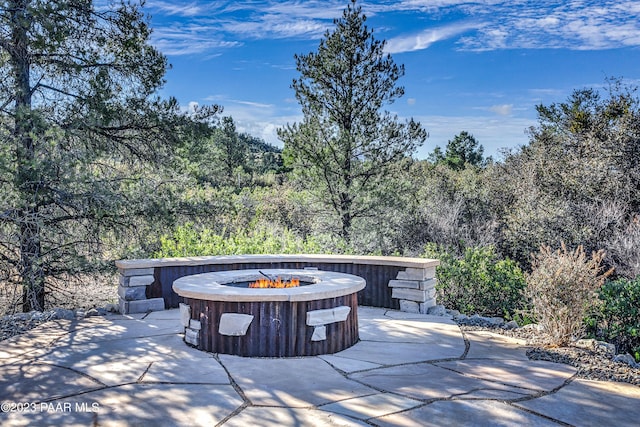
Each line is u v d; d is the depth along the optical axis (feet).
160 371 13.85
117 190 26.48
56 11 23.76
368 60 40.04
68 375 13.41
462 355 16.02
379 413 10.80
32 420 10.31
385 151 40.04
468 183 59.00
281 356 15.67
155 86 28.55
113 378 13.17
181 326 19.75
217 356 15.56
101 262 26.11
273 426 10.05
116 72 27.99
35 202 23.45
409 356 15.88
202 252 30.68
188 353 15.83
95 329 19.19
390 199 40.50
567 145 51.57
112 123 28.58
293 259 26.11
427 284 23.65
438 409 11.07
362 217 41.63
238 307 15.80
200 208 29.66
